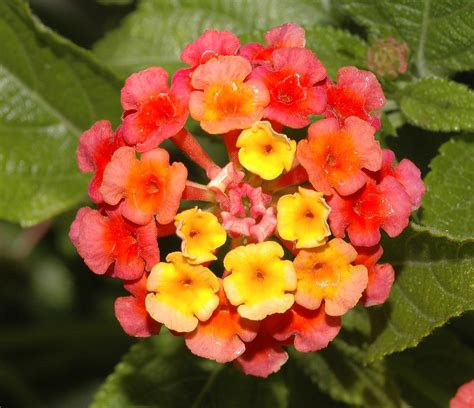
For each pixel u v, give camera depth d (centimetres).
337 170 14
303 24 18
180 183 14
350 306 14
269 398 18
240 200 14
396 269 16
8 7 17
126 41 19
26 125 18
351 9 17
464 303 15
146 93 15
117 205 14
